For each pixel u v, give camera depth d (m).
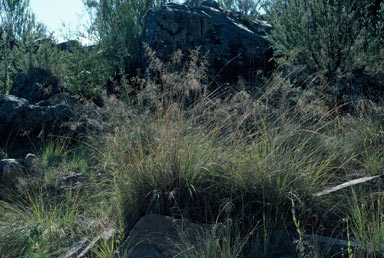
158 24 9.20
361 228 3.37
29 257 3.63
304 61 7.97
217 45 9.16
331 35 7.74
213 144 4.66
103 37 10.80
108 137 5.00
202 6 10.43
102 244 3.68
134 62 10.26
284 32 8.59
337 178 4.53
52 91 9.02
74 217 4.36
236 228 3.57
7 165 5.40
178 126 4.48
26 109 6.90
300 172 4.19
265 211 3.88
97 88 8.98
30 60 9.76
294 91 6.92
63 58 9.98
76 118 7.02
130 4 11.54
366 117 5.82
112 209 4.22
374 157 4.77
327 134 5.82
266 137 4.69
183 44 9.13
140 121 5.02
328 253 3.30
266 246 3.38
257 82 8.45
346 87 7.04
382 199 3.81
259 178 4.03
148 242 3.60
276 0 9.16
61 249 3.72
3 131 6.80
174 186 4.07
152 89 5.25
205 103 5.32
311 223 3.84
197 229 3.59
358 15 7.80
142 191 4.05
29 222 4.21
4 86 10.28
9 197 5.17
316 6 7.91
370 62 7.75
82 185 5.14
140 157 4.40
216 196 4.01
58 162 6.08
